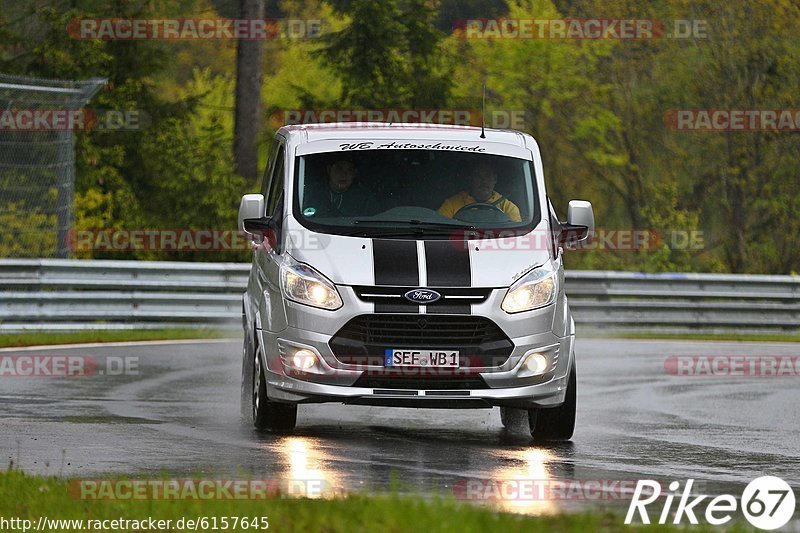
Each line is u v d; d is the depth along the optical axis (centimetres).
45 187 6100
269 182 2778
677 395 3312
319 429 2503
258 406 2425
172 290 4988
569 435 2439
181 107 7750
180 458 2066
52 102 5072
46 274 4759
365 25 7850
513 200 2512
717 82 10088
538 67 11000
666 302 5619
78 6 7919
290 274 2331
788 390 3503
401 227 2417
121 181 7044
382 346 2277
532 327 2322
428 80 7969
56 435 2319
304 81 11700
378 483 1845
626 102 10931
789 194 10025
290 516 1447
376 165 2522
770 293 5809
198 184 6912
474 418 2809
